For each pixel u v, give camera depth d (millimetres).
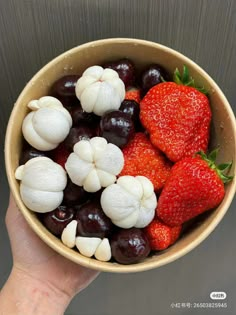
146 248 220
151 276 387
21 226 275
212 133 249
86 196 229
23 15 268
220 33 280
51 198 218
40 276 278
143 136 241
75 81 244
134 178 224
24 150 243
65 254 217
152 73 247
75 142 230
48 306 276
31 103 238
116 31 280
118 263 224
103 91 227
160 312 406
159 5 268
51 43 282
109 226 222
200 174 219
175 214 228
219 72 300
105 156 216
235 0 265
